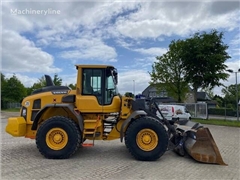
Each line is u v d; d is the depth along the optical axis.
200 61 23.48
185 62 24.27
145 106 6.80
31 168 5.37
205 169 5.42
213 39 23.55
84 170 5.24
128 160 6.19
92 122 6.64
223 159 6.40
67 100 6.76
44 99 6.91
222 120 21.45
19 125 6.62
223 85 23.77
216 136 11.07
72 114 6.85
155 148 6.12
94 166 5.57
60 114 6.93
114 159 6.29
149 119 6.30
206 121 19.88
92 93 6.76
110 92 6.85
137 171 5.20
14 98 42.19
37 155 6.65
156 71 28.92
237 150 7.62
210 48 23.48
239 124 17.02
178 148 6.63
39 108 6.91
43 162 5.91
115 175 4.90
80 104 6.65
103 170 5.25
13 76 42.91
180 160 6.25
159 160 6.21
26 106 7.00
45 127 6.27
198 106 23.11
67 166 5.55
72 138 6.27
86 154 6.87
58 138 6.28
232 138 10.38
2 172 5.06
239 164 5.90
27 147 7.75
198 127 6.59
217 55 22.86
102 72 6.85
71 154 6.27
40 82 35.75
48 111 6.86
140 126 6.21
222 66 23.22
